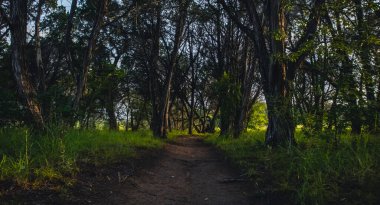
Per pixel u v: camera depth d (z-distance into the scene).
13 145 8.21
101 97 25.33
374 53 8.96
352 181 6.48
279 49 12.80
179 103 55.50
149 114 45.09
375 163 6.98
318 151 7.83
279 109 11.34
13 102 9.59
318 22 12.09
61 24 22.14
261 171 9.27
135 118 45.06
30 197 5.80
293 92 9.78
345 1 9.70
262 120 34.56
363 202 5.66
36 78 18.75
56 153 8.01
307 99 9.42
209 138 27.69
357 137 8.06
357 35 9.55
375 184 6.10
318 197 5.98
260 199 7.20
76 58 24.66
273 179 8.11
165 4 23.33
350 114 7.98
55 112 10.36
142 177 9.40
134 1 19.80
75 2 18.86
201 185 9.23
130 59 36.19
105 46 30.41
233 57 30.38
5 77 14.43
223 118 25.61
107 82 20.91
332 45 8.91
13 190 5.90
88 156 9.77
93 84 19.69
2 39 19.73
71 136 10.83
